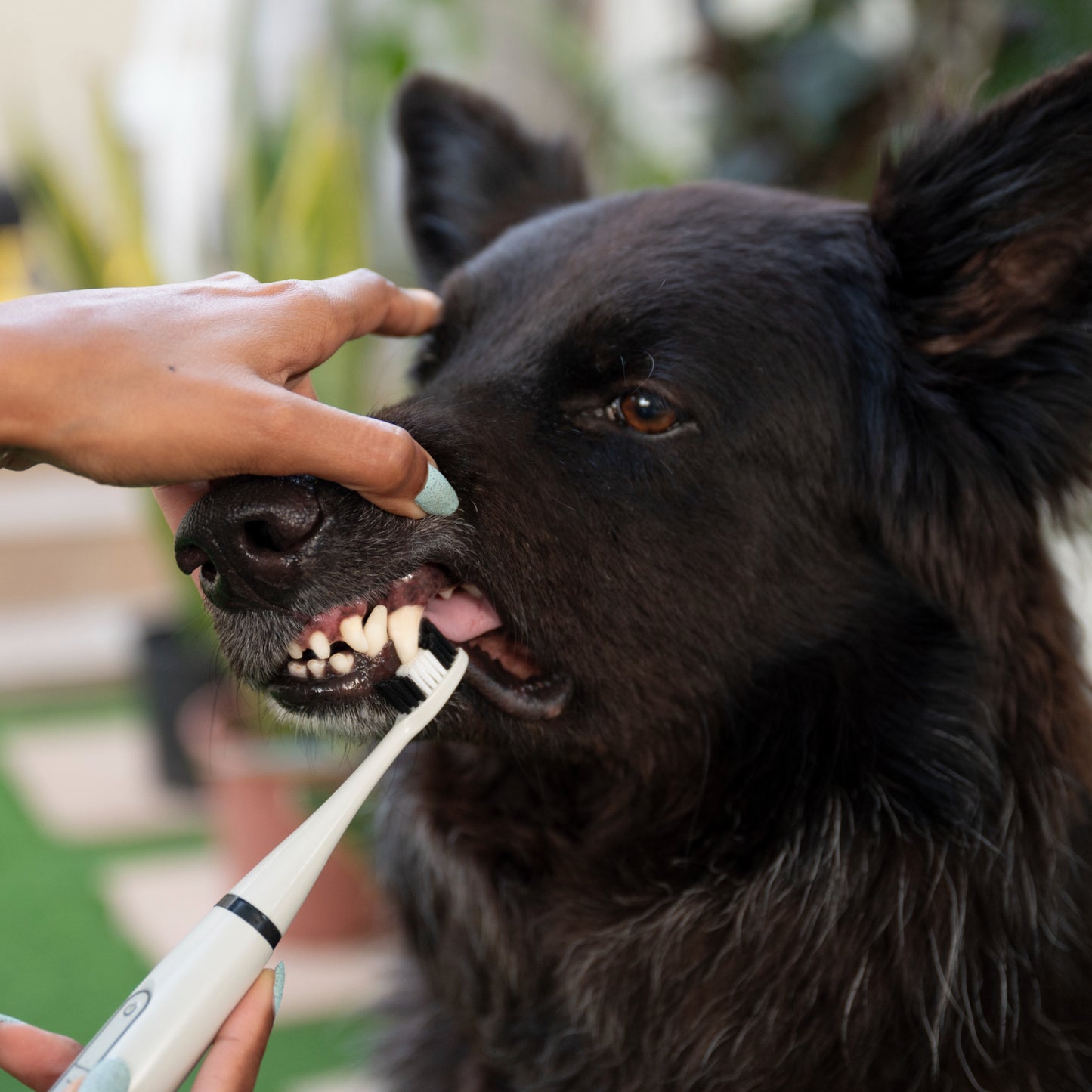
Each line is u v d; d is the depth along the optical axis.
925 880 0.75
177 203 1.61
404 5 1.60
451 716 0.74
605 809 0.78
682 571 0.75
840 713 0.76
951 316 0.77
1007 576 0.76
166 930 1.17
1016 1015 0.73
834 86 1.40
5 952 1.13
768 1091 0.76
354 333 0.68
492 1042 0.79
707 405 0.75
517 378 0.76
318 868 0.64
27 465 0.65
